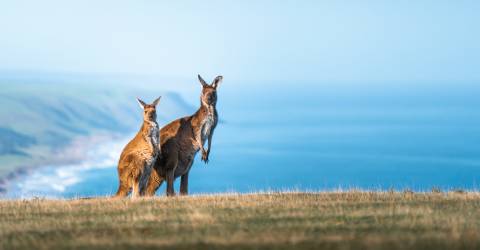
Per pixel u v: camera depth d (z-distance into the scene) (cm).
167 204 6775
